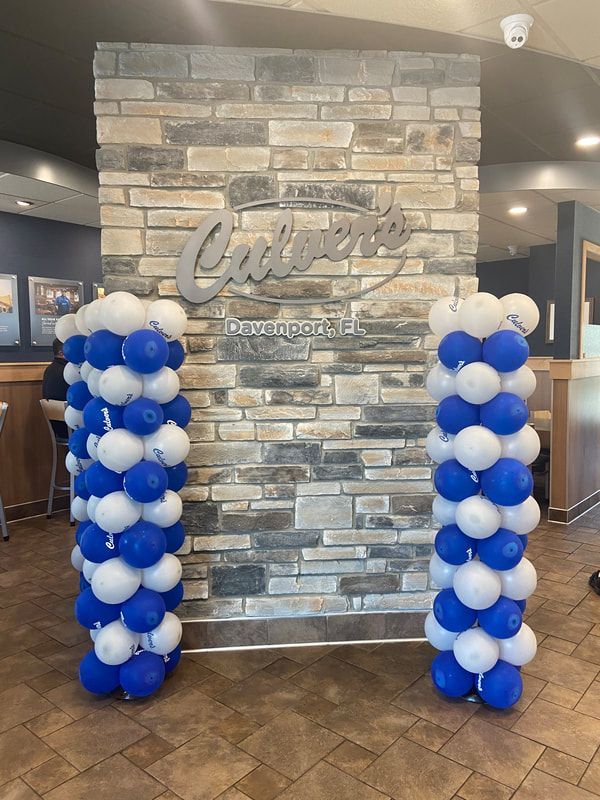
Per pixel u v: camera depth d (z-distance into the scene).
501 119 3.88
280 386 2.71
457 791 1.85
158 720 2.21
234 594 2.76
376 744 2.07
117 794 1.85
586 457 5.00
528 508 2.18
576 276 5.05
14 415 4.75
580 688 2.41
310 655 2.70
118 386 2.14
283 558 2.76
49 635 2.93
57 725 2.19
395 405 2.75
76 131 4.25
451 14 2.39
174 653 2.47
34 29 2.81
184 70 2.55
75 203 5.43
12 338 5.95
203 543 2.73
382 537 2.79
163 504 2.26
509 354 2.07
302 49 2.64
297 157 2.62
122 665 2.27
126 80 2.54
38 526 4.64
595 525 4.62
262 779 1.91
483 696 2.24
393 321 2.72
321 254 2.67
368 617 2.81
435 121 2.66
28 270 6.05
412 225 2.69
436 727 2.16
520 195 4.85
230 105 2.58
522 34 2.41
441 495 2.29
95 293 6.68
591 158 4.62
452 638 2.29
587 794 1.83
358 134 2.64
